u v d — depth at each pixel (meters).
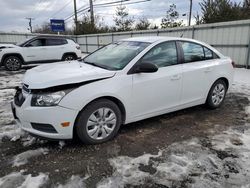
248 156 3.07
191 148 3.27
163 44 3.94
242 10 14.62
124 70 3.43
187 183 2.53
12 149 3.20
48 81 2.98
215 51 4.79
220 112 4.78
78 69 3.49
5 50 10.57
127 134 3.69
